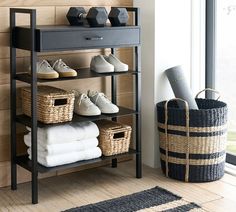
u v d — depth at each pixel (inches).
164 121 146.1
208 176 145.6
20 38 132.3
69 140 136.2
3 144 142.6
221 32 166.6
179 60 161.0
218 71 168.4
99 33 135.7
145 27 156.9
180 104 151.6
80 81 153.3
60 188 143.5
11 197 137.2
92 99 147.0
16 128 144.3
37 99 133.7
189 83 164.7
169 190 141.0
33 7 141.4
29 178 148.3
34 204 132.7
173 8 156.9
